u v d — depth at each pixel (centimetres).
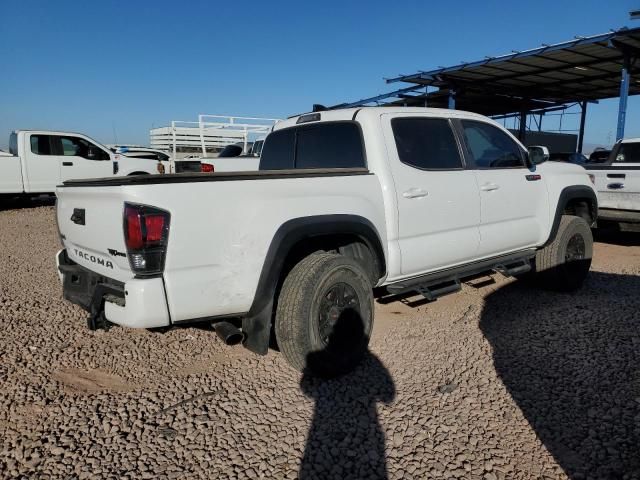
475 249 474
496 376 363
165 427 305
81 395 344
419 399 334
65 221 381
